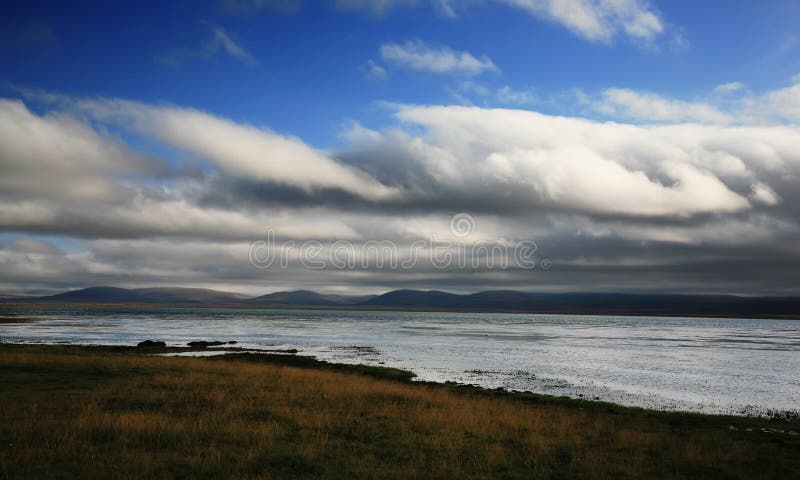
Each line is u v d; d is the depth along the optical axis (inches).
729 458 729.6
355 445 710.5
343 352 2815.0
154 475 537.6
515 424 896.3
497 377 1886.1
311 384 1290.6
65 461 567.5
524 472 623.2
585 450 744.3
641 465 672.4
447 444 732.7
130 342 3216.0
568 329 6245.1
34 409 805.9
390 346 3265.3
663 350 3171.8
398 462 642.2
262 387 1193.4
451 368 2146.9
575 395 1535.4
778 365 2393.0
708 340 4274.1
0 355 1535.4
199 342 3169.3
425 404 1075.3
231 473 560.1
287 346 3154.5
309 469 592.1
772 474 666.8
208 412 866.1
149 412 844.0
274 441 703.1
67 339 3371.1
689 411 1312.7
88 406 850.1
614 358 2652.6
